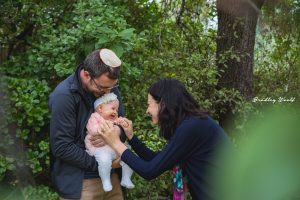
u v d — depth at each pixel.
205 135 1.76
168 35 3.99
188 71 3.74
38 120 2.76
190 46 4.20
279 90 4.19
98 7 3.04
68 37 2.89
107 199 2.20
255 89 4.84
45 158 2.91
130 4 3.88
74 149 1.97
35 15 3.25
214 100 3.99
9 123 2.76
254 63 4.92
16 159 2.75
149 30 3.95
